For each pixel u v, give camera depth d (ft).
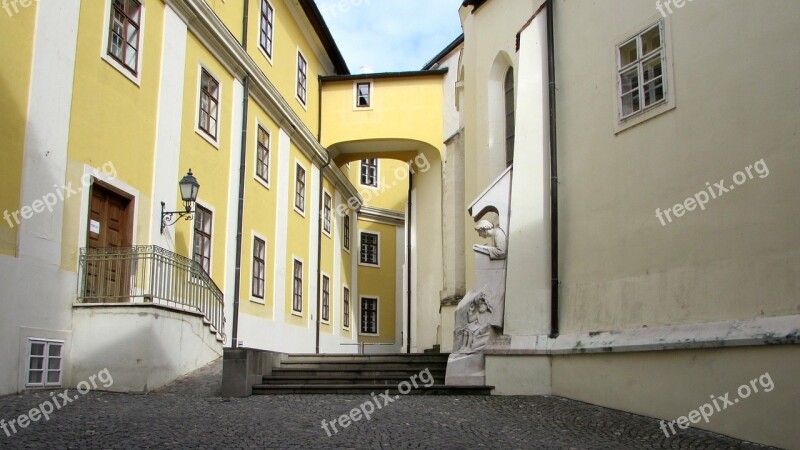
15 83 36.78
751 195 27.25
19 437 24.48
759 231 26.76
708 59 29.84
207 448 23.06
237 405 33.47
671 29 31.91
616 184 34.50
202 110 58.54
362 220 120.57
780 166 26.13
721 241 28.37
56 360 38.42
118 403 34.14
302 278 83.56
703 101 29.91
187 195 50.21
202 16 57.00
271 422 28.43
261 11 72.33
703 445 24.99
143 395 37.76
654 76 33.30
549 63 40.04
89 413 30.45
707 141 29.53
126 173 46.29
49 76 39.27
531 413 31.40
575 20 38.81
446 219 73.61
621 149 34.37
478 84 53.36
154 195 49.55
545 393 37.09
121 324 39.68
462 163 73.26
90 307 40.01
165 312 41.47
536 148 40.14
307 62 87.35
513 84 49.88
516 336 38.93
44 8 39.14
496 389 38.11
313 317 87.30
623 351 31.94
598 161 35.91
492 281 40.88
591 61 37.22
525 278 39.19
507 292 39.86
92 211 43.09
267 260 71.97
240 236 63.62
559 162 38.83
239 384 37.01
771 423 24.79
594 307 35.06
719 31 29.40
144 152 48.62
